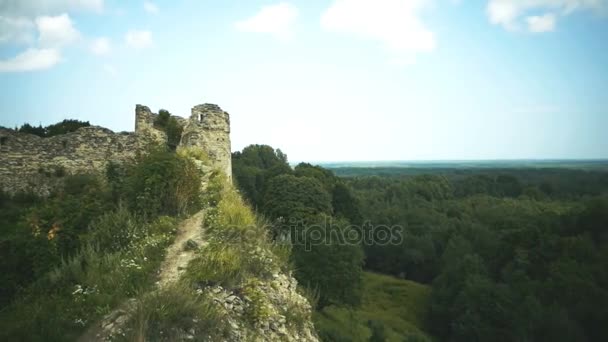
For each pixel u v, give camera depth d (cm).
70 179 1716
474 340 3094
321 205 3309
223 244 900
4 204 1617
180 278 757
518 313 2948
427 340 3241
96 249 932
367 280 4738
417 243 5128
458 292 3656
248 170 4459
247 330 703
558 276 3114
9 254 931
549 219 4166
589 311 2783
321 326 2314
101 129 1939
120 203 1124
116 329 599
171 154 1371
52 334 602
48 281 816
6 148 1728
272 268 927
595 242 3603
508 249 3981
